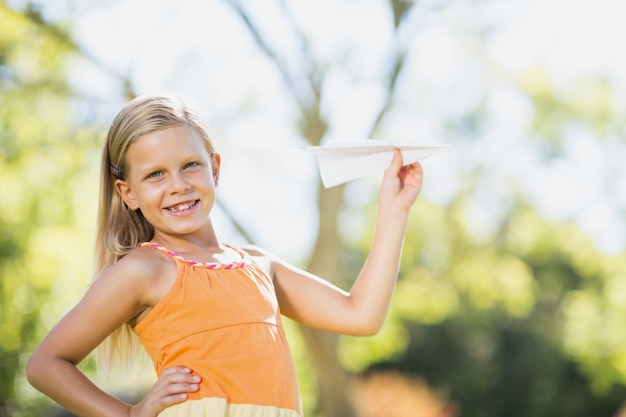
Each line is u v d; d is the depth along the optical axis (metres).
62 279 9.41
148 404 2.14
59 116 10.47
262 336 2.23
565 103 13.89
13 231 9.38
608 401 19.84
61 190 9.99
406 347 21.38
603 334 14.43
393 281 2.50
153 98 2.33
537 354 20.75
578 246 14.98
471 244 14.85
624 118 14.02
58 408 8.97
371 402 16.67
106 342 2.40
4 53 10.28
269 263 2.50
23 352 8.98
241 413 2.14
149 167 2.26
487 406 20.94
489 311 19.70
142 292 2.22
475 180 14.23
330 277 11.77
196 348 2.18
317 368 11.81
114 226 2.41
